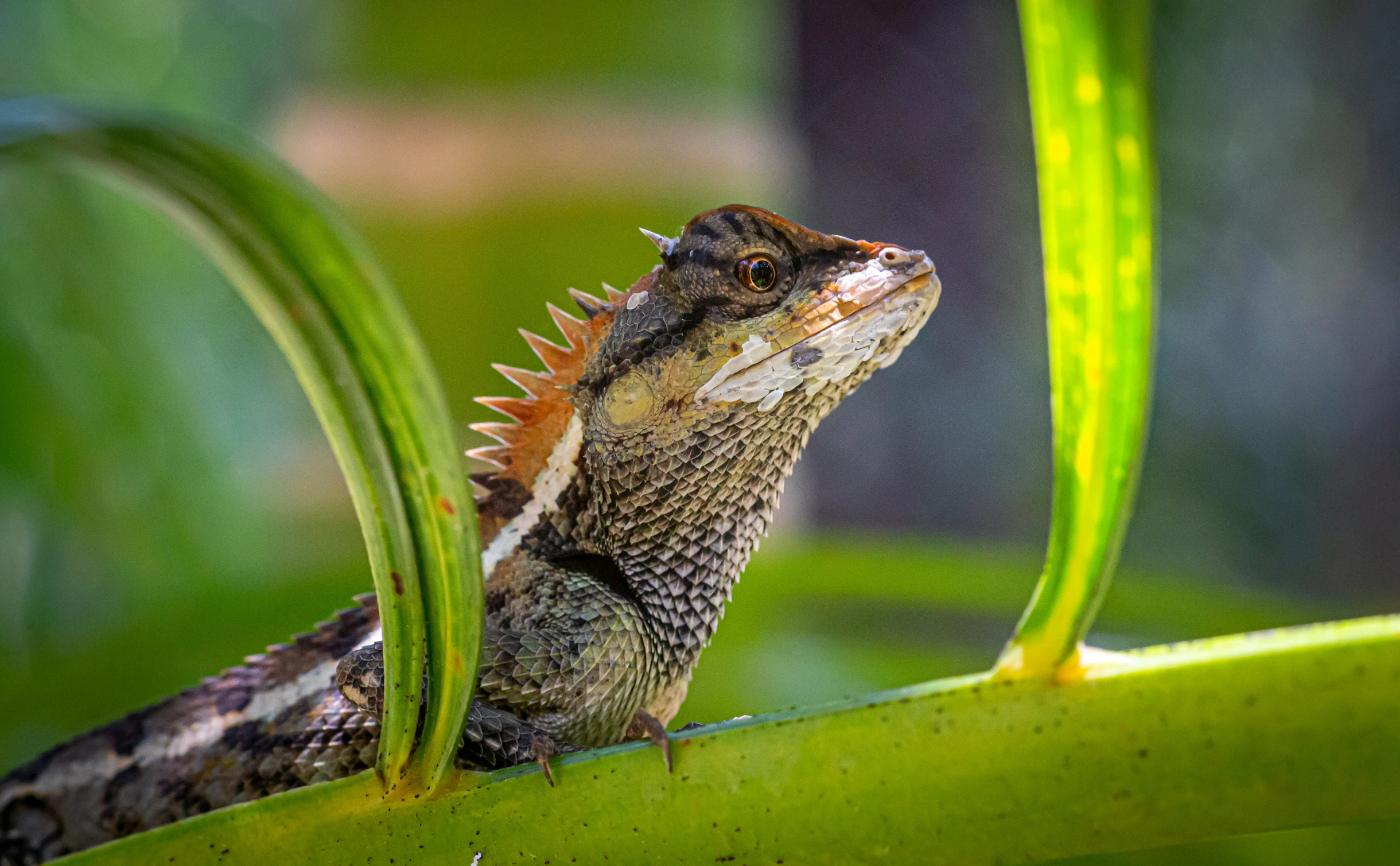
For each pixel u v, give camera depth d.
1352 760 0.36
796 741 0.37
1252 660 0.36
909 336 0.42
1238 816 0.37
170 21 0.76
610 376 0.42
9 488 0.47
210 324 0.67
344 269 0.33
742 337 0.42
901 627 0.48
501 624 0.42
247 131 0.80
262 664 0.42
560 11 0.48
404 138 0.48
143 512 0.49
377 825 0.38
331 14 0.49
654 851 0.37
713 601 0.42
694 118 0.49
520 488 0.42
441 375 0.49
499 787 0.37
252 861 0.38
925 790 0.37
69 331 0.49
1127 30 0.32
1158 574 0.97
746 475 0.42
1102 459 0.35
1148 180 0.33
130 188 0.32
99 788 0.42
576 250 0.49
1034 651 0.37
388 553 0.37
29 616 0.47
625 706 0.42
